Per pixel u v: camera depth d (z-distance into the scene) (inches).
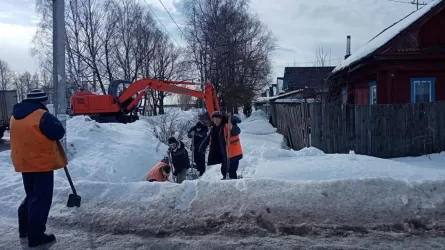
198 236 170.4
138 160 456.1
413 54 574.2
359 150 465.7
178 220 180.9
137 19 1651.1
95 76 1541.6
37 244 166.4
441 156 427.5
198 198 191.9
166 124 676.1
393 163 341.4
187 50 1397.6
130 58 1659.7
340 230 167.8
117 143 502.9
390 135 455.2
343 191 186.4
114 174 368.8
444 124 442.3
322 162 342.3
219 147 289.4
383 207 177.3
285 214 177.5
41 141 164.6
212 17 1312.7
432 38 577.3
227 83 1280.8
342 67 743.7
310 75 1763.0
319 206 180.1
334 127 477.4
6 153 398.0
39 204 166.9
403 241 158.2
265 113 1646.2
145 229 177.2
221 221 177.5
